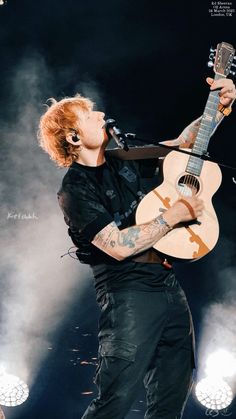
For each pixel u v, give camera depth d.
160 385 4.36
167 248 4.31
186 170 4.49
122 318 4.22
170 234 4.34
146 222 4.27
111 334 4.23
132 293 4.25
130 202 4.43
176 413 4.37
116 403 4.18
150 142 4.34
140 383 4.22
